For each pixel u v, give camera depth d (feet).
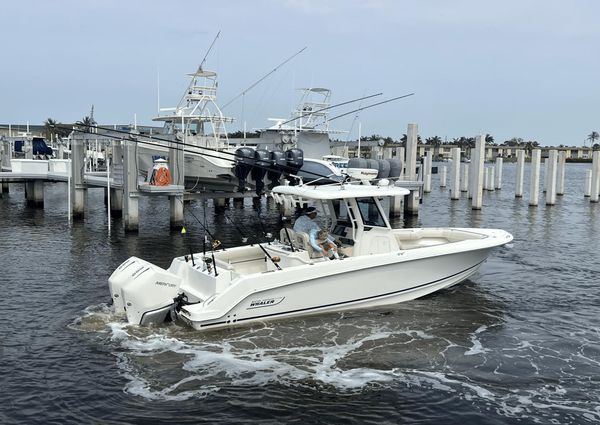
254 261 39.29
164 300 32.71
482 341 32.19
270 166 66.39
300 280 33.76
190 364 28.14
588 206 115.85
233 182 76.95
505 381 26.94
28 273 47.78
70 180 82.89
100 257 55.57
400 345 31.22
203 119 88.48
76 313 36.04
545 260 56.44
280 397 25.00
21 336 31.83
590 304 40.34
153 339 31.01
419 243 46.09
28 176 93.71
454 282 40.68
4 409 23.86
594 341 32.60
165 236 69.62
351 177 43.93
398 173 85.66
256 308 33.06
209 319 31.60
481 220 91.76
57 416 23.34
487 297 41.45
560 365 28.94
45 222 80.43
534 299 41.34
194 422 22.88
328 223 39.99
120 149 73.92
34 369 27.61
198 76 88.33
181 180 73.00
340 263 34.91
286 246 37.52
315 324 33.88
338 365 28.40
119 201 85.20
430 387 26.18
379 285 36.94
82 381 26.35
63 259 54.24
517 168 131.44
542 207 113.29
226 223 82.74
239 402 24.50
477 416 23.68
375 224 38.55
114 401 24.54
